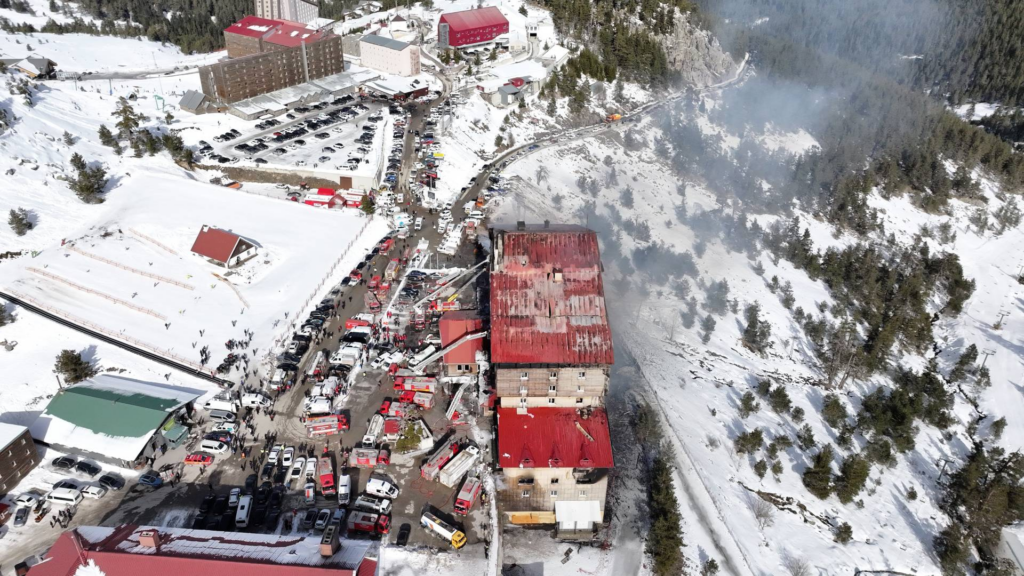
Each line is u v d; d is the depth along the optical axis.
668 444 95.12
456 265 134.12
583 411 85.56
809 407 113.69
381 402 97.75
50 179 147.12
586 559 78.62
